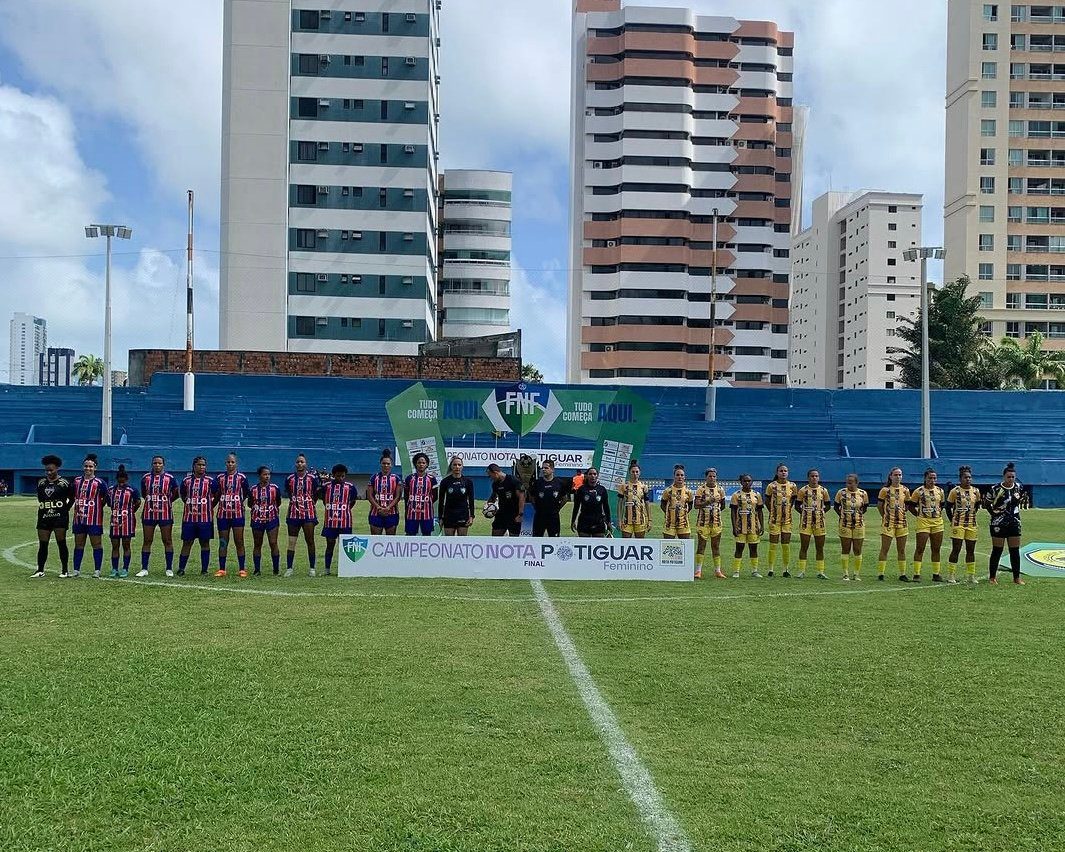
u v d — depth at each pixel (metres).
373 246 67.31
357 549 16.36
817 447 42.53
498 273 92.69
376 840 5.69
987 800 6.40
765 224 98.12
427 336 70.94
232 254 66.12
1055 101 83.81
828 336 122.19
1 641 10.86
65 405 42.94
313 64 67.00
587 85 98.00
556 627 12.01
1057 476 38.22
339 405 43.81
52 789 6.41
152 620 12.23
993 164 83.56
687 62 96.50
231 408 43.06
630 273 97.06
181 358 47.00
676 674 9.62
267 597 14.15
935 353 66.50
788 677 9.53
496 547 16.34
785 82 100.94
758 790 6.52
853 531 17.03
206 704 8.35
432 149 75.06
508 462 22.89
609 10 104.62
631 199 96.75
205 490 16.44
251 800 6.26
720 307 97.50
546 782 6.60
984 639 11.47
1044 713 8.34
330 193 67.06
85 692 8.70
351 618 12.47
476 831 5.82
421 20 67.56
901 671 9.81
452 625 12.05
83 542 16.34
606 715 8.15
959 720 8.14
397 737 7.51
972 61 83.44
